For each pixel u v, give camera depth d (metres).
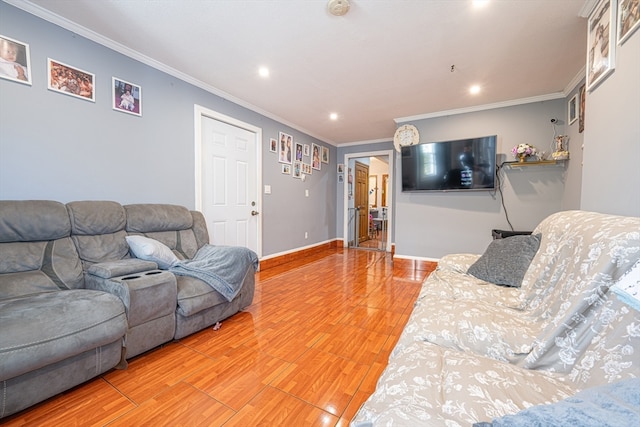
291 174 4.51
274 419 1.21
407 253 4.00
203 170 3.05
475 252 3.58
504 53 2.31
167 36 2.14
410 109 3.67
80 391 1.36
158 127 2.59
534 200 3.26
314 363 1.65
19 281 1.51
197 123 2.93
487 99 3.30
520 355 0.92
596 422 0.40
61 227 1.77
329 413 1.25
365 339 1.94
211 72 2.71
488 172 3.35
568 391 0.71
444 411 0.62
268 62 2.51
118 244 2.03
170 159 2.70
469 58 2.40
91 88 2.13
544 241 1.50
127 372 1.53
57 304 1.30
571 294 0.96
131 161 2.39
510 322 1.08
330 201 5.80
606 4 1.48
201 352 1.76
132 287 1.57
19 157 1.81
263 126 3.87
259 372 1.55
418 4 1.76
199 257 2.37
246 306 2.44
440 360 0.87
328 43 2.20
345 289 3.07
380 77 2.77
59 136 1.98
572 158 2.85
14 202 1.63
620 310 0.76
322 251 5.48
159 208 2.40
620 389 0.49
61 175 1.99
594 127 1.59
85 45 2.09
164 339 1.77
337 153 6.00
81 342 1.27
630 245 0.82
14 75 1.78
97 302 1.40
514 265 1.66
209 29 2.05
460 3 1.74
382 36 2.10
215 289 2.04
